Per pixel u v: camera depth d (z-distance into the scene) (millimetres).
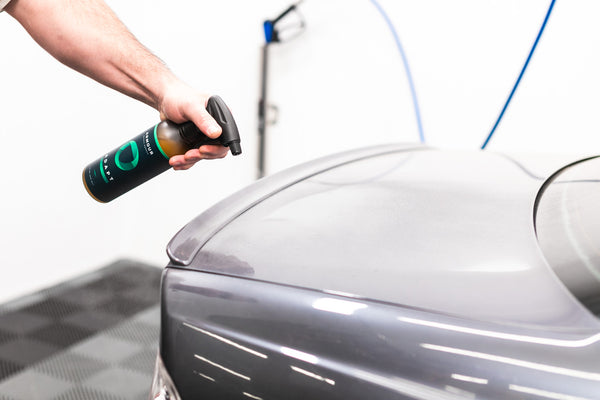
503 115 1335
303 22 1555
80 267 1932
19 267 1740
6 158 1637
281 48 1636
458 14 1354
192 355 542
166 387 572
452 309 457
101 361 1449
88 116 1842
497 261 511
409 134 1500
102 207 1962
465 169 766
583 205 595
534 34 1263
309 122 1653
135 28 1817
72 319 1648
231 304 532
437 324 449
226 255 586
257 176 1727
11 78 1604
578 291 460
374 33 1486
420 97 1453
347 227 602
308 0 1557
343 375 466
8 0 798
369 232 584
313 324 489
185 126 757
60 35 850
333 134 1624
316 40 1577
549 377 403
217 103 727
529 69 1283
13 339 1533
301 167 823
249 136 1751
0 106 1594
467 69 1372
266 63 1638
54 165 1775
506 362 418
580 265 490
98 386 1348
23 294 1765
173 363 557
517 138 1334
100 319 1655
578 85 1229
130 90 864
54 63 1709
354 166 829
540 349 416
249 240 606
